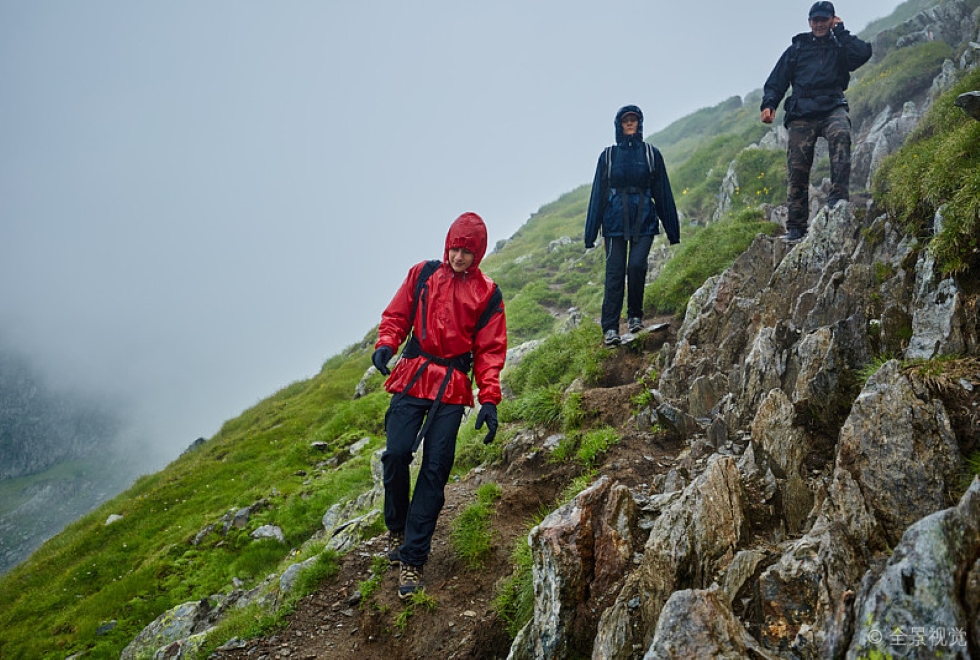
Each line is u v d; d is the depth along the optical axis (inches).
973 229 164.7
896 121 562.3
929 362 137.0
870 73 831.1
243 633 195.9
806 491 138.3
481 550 196.4
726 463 138.1
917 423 117.8
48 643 456.8
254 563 465.4
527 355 372.5
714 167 896.3
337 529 266.7
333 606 196.4
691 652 94.4
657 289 370.0
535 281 869.2
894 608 80.0
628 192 285.1
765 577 112.7
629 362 280.8
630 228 284.2
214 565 479.8
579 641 134.1
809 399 156.7
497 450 262.7
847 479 117.6
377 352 178.1
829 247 243.0
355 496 455.5
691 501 134.0
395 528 191.6
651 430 215.9
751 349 209.0
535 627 142.4
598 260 907.4
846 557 106.8
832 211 254.1
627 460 203.3
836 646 85.9
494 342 179.3
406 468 183.2
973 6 850.1
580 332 340.2
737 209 627.2
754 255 282.7
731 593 114.7
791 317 212.1
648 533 145.9
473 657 162.6
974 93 205.2
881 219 239.8
